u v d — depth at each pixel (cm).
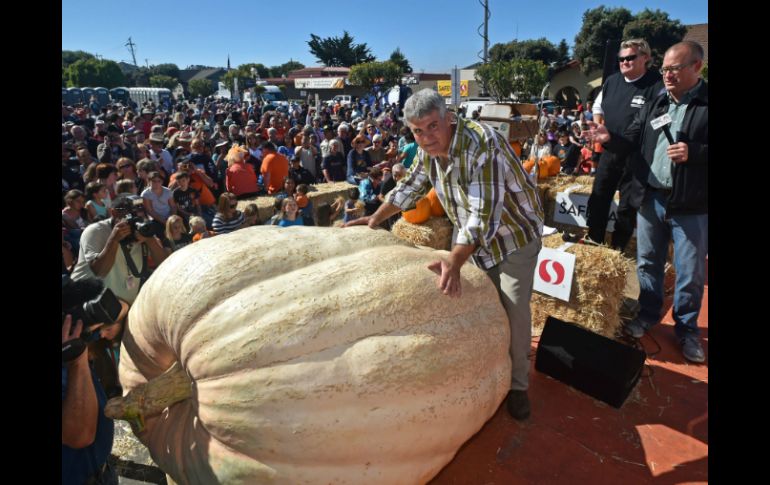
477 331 239
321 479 190
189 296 209
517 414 277
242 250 226
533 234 271
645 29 2747
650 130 343
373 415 194
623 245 437
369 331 206
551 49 4294
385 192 880
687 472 240
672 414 284
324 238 249
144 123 1541
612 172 457
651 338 376
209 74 8369
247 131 1370
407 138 1102
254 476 189
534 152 761
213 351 196
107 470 222
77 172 824
